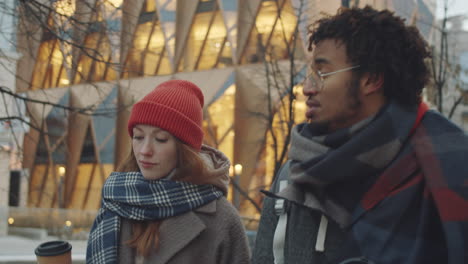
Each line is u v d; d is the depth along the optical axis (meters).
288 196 1.25
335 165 1.16
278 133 15.64
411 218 1.08
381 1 4.84
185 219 1.79
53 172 23.67
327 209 1.20
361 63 1.20
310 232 1.33
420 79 1.23
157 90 1.86
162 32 21.62
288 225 1.42
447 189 1.01
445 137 1.10
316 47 1.29
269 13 19.44
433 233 1.04
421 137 1.13
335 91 1.23
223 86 20.47
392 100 1.21
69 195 24.05
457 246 0.94
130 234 1.84
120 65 5.59
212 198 1.85
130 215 1.79
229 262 1.86
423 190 1.09
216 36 21.36
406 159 1.13
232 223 1.88
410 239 1.06
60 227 11.34
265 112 16.42
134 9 5.88
